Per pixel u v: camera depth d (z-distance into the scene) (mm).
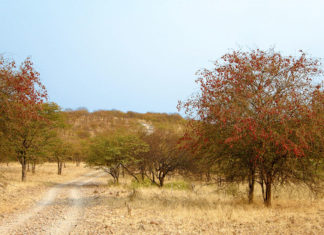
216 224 9445
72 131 118938
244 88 12117
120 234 8516
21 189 23328
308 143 11602
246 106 11734
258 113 11359
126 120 164875
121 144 31656
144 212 12102
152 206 13547
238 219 10016
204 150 13688
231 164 13844
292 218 9656
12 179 30094
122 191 22109
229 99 12023
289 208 12250
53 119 32031
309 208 12180
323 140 11289
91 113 184625
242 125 11094
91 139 36438
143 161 31031
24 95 13281
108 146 32281
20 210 13930
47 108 30422
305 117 11266
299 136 10617
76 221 10875
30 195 20438
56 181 37094
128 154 31047
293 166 11953
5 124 13961
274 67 12312
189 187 24891
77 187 29500
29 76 13453
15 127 14219
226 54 12914
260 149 11766
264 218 10008
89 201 16953
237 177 13922
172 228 9055
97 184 33969
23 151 28953
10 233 9133
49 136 32125
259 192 18422
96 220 10758
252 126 10781
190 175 27609
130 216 11234
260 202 14188
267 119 11516
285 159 12102
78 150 64875
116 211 12500
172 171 30328
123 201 15461
